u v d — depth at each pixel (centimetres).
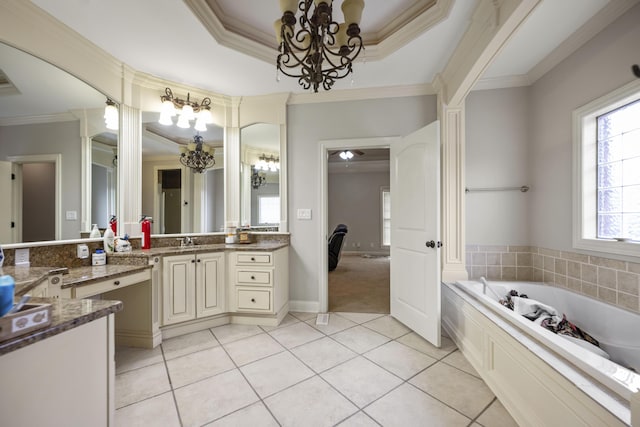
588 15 185
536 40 211
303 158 302
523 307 190
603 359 110
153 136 260
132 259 207
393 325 260
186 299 237
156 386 165
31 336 66
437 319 215
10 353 63
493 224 269
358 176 752
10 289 67
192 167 284
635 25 167
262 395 157
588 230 206
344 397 155
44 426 71
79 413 80
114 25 189
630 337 167
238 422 136
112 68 229
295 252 302
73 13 177
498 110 268
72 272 180
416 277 240
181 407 147
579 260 210
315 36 138
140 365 189
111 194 230
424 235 230
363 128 292
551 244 237
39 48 179
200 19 184
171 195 271
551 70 236
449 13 180
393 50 222
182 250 237
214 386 165
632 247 172
